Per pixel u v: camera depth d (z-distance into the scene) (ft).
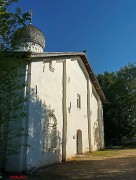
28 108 42.60
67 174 40.24
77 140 74.59
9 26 26.35
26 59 43.27
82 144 74.43
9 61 29.17
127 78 123.85
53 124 54.90
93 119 88.58
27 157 40.88
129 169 43.93
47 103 51.70
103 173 40.73
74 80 71.36
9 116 29.89
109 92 124.36
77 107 73.82
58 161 55.36
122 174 39.40
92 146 83.76
